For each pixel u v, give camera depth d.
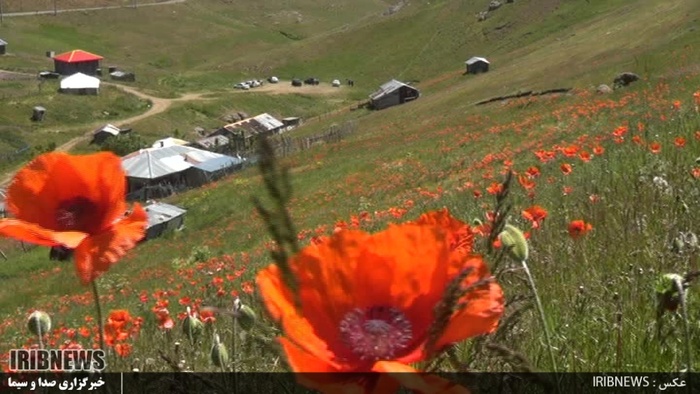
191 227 39.72
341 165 41.00
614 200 5.21
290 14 165.38
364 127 66.50
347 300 1.12
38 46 125.69
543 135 25.97
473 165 24.47
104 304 16.84
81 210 1.82
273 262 1.11
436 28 120.38
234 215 38.69
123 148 76.31
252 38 145.62
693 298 2.93
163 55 134.50
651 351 2.55
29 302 26.70
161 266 28.17
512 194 8.59
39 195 1.81
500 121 41.69
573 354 2.42
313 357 1.05
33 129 84.00
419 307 1.12
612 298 3.01
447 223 1.46
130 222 1.81
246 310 1.55
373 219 15.15
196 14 152.50
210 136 81.12
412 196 21.98
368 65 119.75
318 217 25.47
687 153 7.16
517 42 103.56
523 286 3.38
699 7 60.12
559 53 68.94
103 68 117.50
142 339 4.67
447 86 89.62
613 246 4.00
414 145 40.88
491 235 1.75
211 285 9.05
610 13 96.81
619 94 34.72
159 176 55.19
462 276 1.04
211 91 109.25
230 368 2.37
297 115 103.44
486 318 1.04
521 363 1.33
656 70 41.09
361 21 152.12
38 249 39.25
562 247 4.18
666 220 4.11
